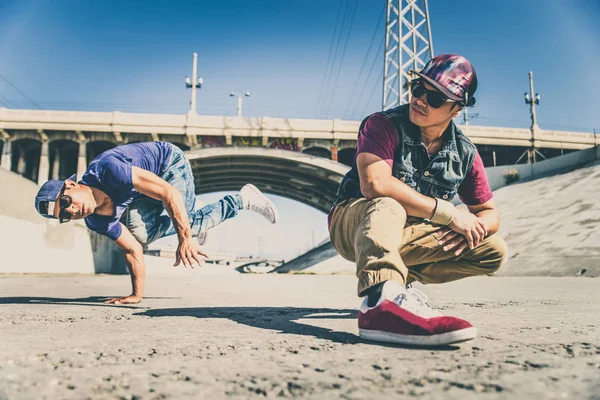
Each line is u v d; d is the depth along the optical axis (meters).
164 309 2.98
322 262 28.08
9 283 9.06
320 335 1.67
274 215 4.02
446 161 2.04
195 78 41.16
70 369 1.08
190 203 3.58
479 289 6.44
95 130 32.19
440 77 1.81
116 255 35.16
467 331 1.30
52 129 31.86
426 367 1.08
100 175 2.89
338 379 0.97
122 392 0.88
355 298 4.40
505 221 22.16
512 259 16.80
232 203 3.86
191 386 0.92
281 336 1.64
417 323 1.36
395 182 1.83
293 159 33.59
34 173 38.06
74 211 2.80
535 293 5.33
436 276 2.19
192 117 33.34
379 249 1.57
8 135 31.97
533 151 36.12
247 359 1.20
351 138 34.59
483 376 0.99
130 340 1.55
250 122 33.84
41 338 1.61
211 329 1.87
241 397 0.85
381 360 1.17
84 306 3.27
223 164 35.72
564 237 17.39
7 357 1.23
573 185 24.06
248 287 7.18
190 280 11.23
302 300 4.07
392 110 2.00
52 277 14.95
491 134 35.12
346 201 2.04
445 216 1.84
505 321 2.18
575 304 3.48
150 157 3.19
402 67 33.66
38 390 0.89
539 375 0.99
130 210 3.35
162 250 42.06
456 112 1.89
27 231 19.45
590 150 26.64
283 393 0.87
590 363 1.12
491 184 32.00
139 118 32.75
